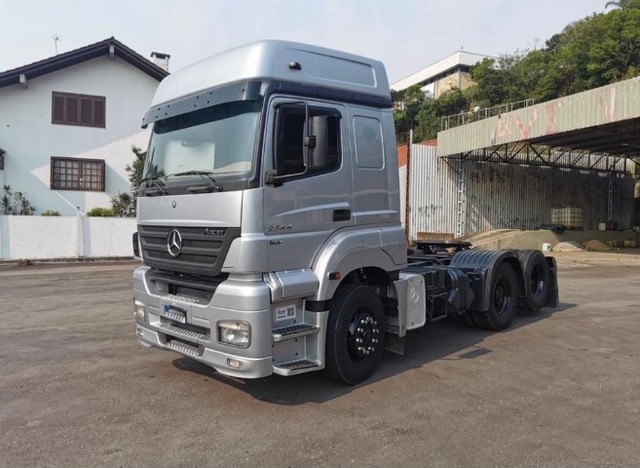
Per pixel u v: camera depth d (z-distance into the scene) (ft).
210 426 14.49
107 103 81.15
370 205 18.30
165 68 97.14
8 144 76.02
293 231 15.79
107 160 81.46
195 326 16.21
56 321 28.40
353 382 17.74
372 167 18.39
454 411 15.56
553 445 13.29
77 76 79.46
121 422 14.76
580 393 17.15
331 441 13.53
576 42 173.99
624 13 163.22
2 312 31.07
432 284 22.26
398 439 13.65
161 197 17.20
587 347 23.00
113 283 44.19
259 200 14.87
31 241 64.34
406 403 16.21
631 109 60.34
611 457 12.64
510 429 14.28
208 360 15.67
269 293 14.93
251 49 15.62
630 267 61.57
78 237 66.33
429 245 31.65
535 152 97.45
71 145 79.36
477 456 12.70
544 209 104.27
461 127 86.48
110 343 23.56
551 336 25.07
